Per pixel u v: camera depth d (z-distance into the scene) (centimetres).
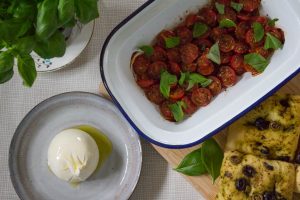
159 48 76
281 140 73
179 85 75
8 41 62
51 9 60
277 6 72
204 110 75
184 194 80
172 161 79
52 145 77
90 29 78
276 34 73
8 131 81
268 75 72
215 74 75
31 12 62
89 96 79
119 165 80
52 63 78
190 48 75
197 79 74
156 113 74
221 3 75
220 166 76
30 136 80
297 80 78
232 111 71
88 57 81
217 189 78
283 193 72
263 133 74
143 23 73
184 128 73
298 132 73
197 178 78
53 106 80
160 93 75
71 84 81
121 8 81
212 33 76
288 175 72
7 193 81
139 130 71
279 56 72
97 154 78
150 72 75
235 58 75
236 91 74
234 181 72
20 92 81
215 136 78
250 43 74
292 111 73
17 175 79
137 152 78
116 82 72
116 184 79
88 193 80
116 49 72
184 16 76
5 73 63
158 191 80
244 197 72
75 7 64
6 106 81
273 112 73
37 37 62
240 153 75
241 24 75
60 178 78
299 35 71
